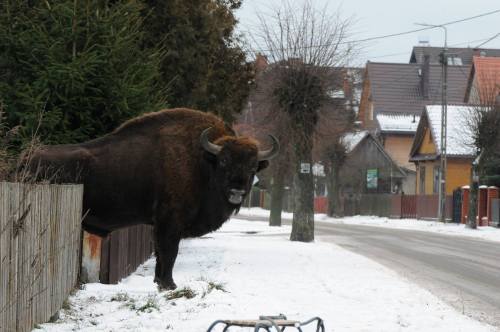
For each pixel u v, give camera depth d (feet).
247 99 107.45
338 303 47.06
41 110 52.85
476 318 45.06
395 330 38.37
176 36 84.79
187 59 85.92
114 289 48.65
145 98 57.57
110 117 55.72
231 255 79.71
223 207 46.70
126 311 40.47
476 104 173.58
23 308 31.30
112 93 55.01
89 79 54.85
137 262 66.85
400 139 288.51
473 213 164.35
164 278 46.70
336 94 109.91
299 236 108.37
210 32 91.91
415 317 42.80
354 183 261.03
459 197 191.42
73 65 53.21
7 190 28.66
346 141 247.91
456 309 48.47
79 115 54.70
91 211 46.09
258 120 110.01
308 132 107.76
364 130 274.57
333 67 108.06
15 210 29.71
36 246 33.06
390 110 301.43
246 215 261.65
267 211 309.42
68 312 39.81
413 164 287.48
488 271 73.56
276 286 54.80
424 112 241.35
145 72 58.49
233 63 101.24
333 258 80.43
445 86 187.62
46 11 55.31
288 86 105.60
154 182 46.26
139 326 36.22
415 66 312.50
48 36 54.75
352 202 258.37
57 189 37.04
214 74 98.27
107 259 52.54
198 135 46.98
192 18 89.15
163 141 46.68
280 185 161.48
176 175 46.24
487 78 206.49
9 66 55.26
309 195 108.99
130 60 57.93
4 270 28.40
